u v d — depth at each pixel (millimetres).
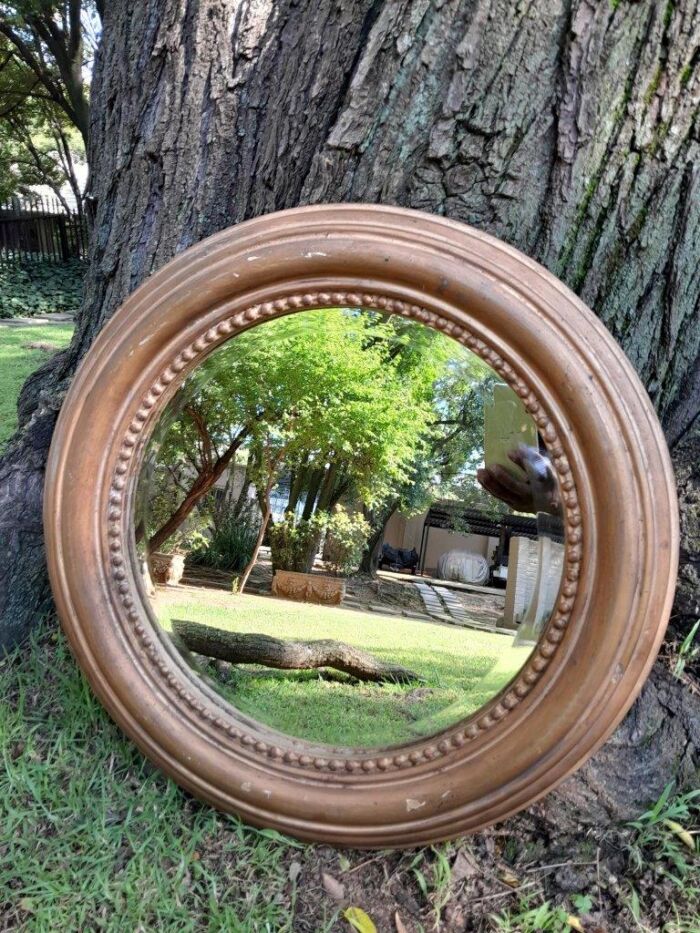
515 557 1289
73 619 1346
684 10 1319
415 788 1284
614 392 1188
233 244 1259
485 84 1390
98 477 1319
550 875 1352
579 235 1455
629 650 1198
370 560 1390
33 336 5594
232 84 1595
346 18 1496
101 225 1809
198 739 1345
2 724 1497
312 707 1391
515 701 1256
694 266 1469
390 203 1462
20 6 9336
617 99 1377
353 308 1262
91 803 1401
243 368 1354
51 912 1234
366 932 1253
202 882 1310
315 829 1321
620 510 1176
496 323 1203
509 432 1266
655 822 1387
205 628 1424
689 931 1247
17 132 13562
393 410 1342
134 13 1690
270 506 1420
